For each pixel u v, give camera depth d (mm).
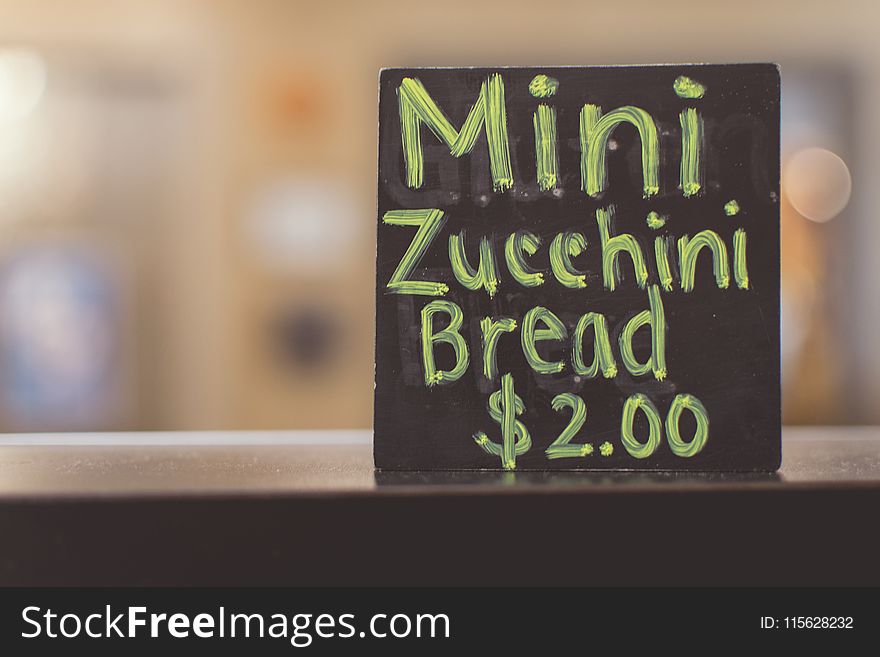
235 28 2795
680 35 2818
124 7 2775
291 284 2867
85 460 726
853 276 2850
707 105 666
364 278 2871
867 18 2795
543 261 664
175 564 561
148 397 2873
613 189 666
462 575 569
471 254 665
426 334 662
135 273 2852
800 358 2873
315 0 2793
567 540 571
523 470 654
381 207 668
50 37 2768
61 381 2861
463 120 672
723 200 661
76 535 557
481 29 2809
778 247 656
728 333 655
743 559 571
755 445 646
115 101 2812
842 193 2834
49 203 2828
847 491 572
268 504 563
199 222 2838
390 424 659
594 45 2820
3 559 553
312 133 2826
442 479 616
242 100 2811
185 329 2857
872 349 2855
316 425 2891
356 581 567
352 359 2887
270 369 2883
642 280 660
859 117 2816
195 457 747
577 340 660
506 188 667
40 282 2838
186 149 2820
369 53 2805
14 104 2783
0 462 712
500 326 661
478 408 659
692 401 653
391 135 671
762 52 2814
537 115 670
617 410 655
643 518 571
